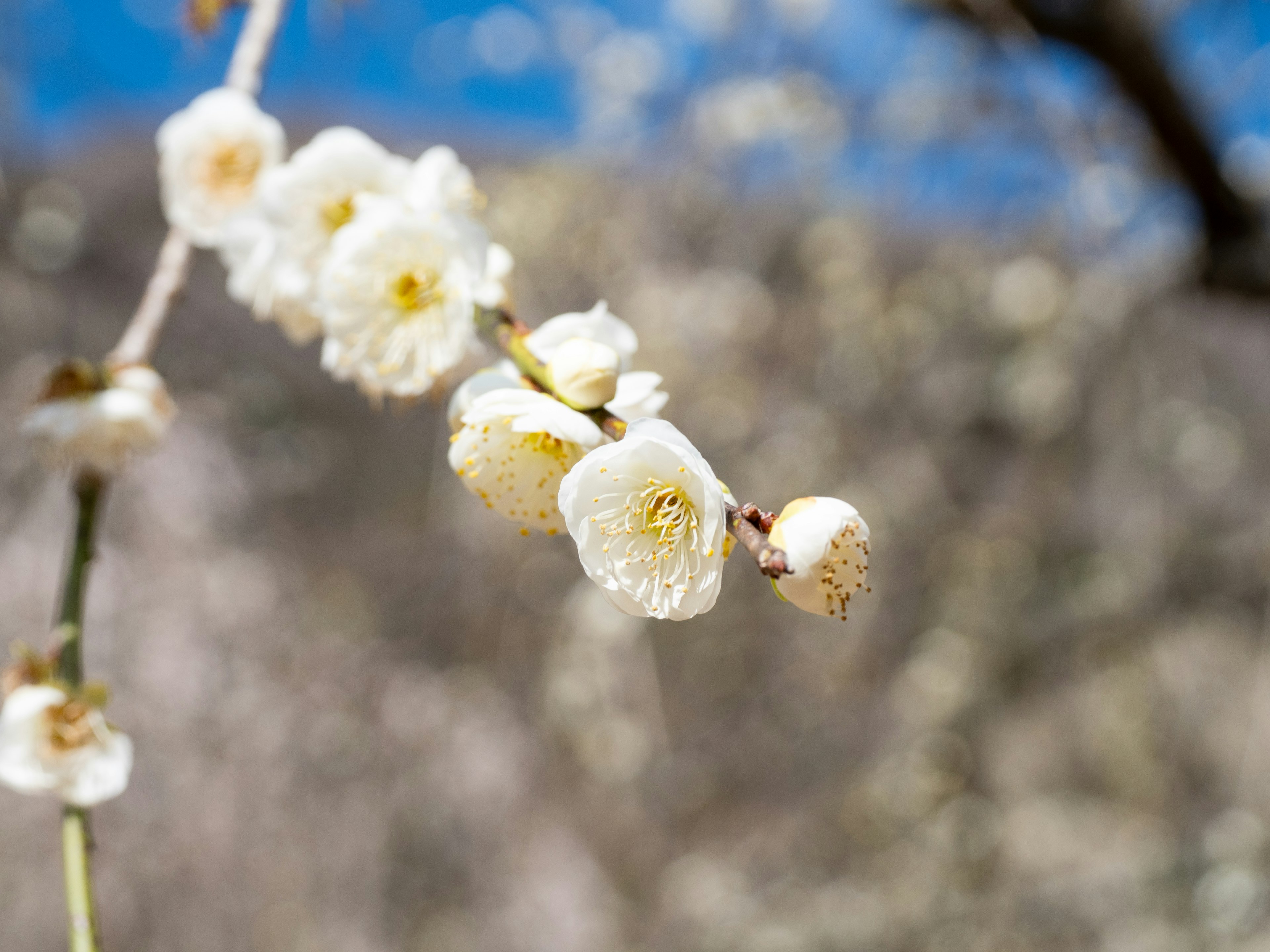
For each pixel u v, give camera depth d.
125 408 1.51
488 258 1.14
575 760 4.85
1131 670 4.65
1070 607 4.78
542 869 4.59
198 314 5.00
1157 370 4.23
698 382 4.86
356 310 1.16
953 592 4.93
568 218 4.85
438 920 4.33
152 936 3.72
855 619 4.92
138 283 4.74
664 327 4.73
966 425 4.98
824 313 4.80
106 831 3.72
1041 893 4.56
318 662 4.45
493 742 4.64
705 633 5.02
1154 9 2.95
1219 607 4.56
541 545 4.83
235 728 4.04
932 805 4.79
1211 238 3.34
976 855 4.71
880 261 4.72
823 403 4.90
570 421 0.94
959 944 4.39
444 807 4.46
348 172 1.34
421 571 5.09
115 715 3.85
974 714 4.88
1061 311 4.41
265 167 1.68
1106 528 4.93
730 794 5.12
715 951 4.52
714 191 4.58
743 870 4.90
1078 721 4.99
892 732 4.96
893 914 4.52
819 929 4.49
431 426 5.77
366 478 5.79
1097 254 3.64
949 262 4.81
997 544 4.91
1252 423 4.54
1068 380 4.47
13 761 1.29
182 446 4.41
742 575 5.01
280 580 4.54
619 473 0.93
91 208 4.54
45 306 4.50
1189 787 4.52
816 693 5.05
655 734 4.57
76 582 1.44
